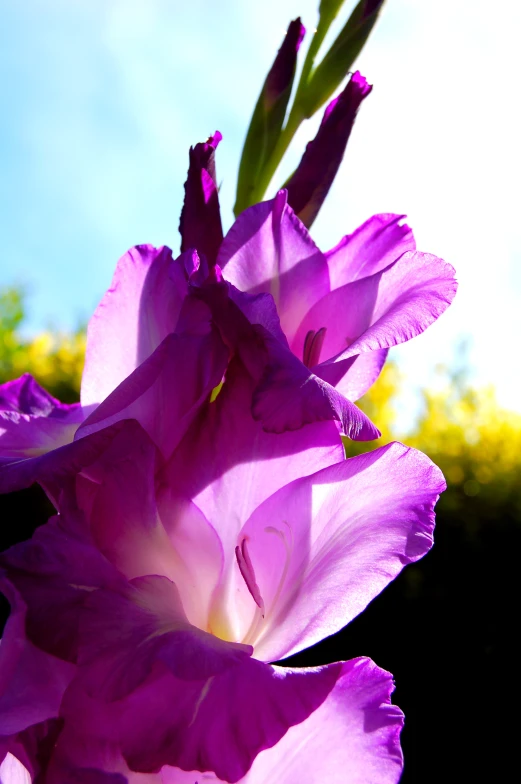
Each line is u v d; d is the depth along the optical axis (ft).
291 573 0.74
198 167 0.84
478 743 2.58
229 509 0.76
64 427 0.81
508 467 2.86
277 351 0.69
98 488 0.72
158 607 0.69
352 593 0.70
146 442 0.71
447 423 3.13
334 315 0.81
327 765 0.71
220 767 0.64
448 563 2.76
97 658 0.64
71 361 3.57
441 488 0.74
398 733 0.72
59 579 0.66
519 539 2.77
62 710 0.65
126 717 0.66
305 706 0.66
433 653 2.65
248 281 0.80
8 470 0.69
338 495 0.75
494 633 2.68
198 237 0.84
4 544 2.67
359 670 0.74
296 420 0.66
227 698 0.66
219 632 0.77
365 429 0.68
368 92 0.89
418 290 0.76
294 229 0.81
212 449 0.74
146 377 0.70
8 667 0.67
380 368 0.82
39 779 0.65
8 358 4.27
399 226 0.83
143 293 0.78
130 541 0.72
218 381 0.71
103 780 0.66
